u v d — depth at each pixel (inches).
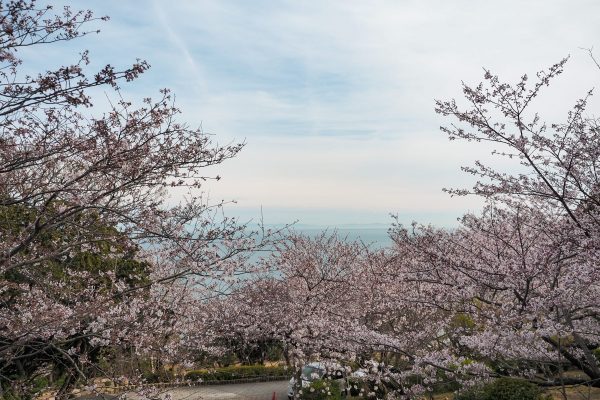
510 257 257.6
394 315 440.8
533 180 240.7
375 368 343.3
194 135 225.5
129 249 269.6
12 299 308.5
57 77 171.2
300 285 487.5
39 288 300.8
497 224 270.2
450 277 283.0
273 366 846.5
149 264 374.0
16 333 227.0
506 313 258.5
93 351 355.3
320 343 395.2
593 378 247.8
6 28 164.1
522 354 258.4
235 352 679.7
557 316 238.8
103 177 248.2
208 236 257.8
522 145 231.5
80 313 246.7
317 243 511.2
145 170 215.6
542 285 251.3
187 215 266.1
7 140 209.2
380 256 505.4
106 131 202.7
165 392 323.9
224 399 696.4
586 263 215.9
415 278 312.8
